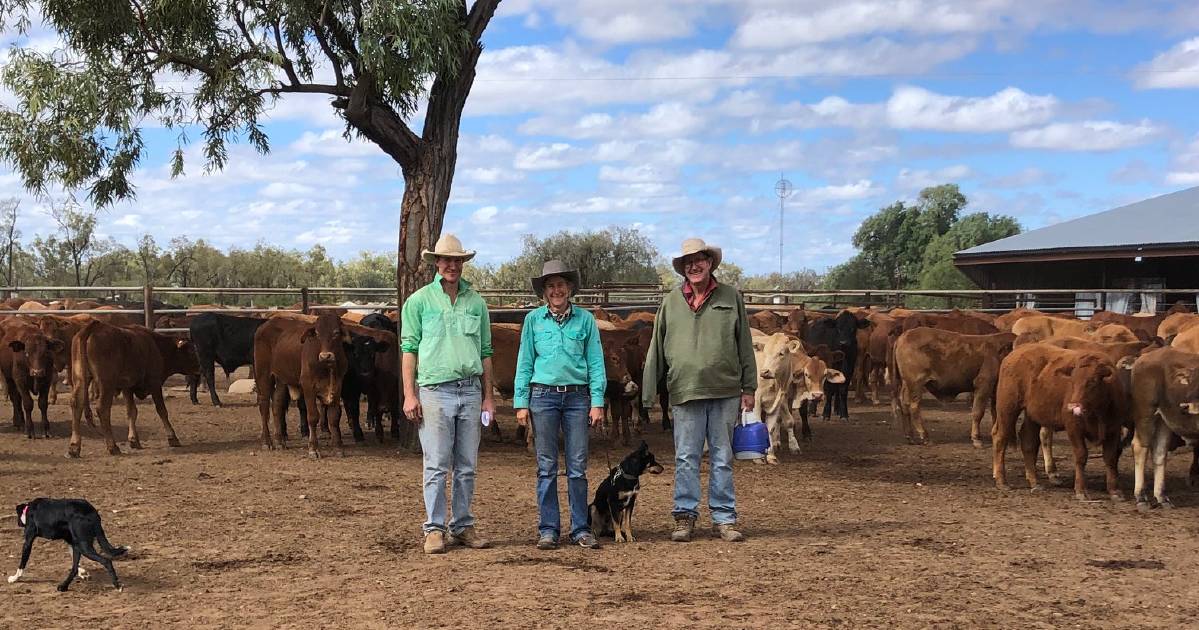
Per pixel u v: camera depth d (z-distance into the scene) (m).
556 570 6.73
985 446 13.91
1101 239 35.06
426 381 7.30
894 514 8.97
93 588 6.33
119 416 16.62
